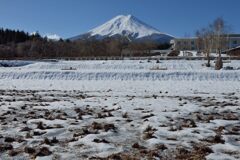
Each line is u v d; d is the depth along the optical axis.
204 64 70.88
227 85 41.62
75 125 14.85
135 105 21.34
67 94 30.34
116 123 15.25
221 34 88.31
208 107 20.50
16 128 14.32
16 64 79.06
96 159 10.29
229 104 22.38
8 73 53.84
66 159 10.33
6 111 18.66
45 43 139.12
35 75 52.84
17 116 17.23
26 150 11.08
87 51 130.62
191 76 50.84
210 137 12.78
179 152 10.95
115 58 90.06
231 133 13.40
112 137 12.81
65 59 92.62
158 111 18.75
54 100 24.66
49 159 10.28
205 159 10.24
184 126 14.57
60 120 15.95
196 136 12.91
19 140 12.31
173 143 11.96
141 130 13.96
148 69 61.81
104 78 51.12
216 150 11.20
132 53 126.00
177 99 25.44
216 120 15.97
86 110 19.23
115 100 24.42
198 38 112.81
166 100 24.39
